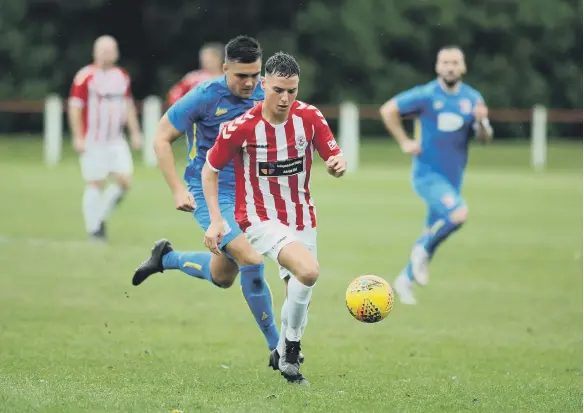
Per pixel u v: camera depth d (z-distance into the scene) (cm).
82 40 11538
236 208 2086
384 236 4656
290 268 1992
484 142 3375
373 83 12012
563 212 5791
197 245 4128
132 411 1758
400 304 3133
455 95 3353
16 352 2305
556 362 2364
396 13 11894
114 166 4250
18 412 1728
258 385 2023
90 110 4253
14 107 11050
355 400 1908
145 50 11669
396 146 10869
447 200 3231
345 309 3014
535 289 3406
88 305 2950
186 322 2755
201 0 11312
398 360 2355
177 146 10000
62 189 6294
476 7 12044
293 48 11581
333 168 2023
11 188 6297
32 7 11425
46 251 3912
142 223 4850
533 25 12106
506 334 2697
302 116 2023
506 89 12150
